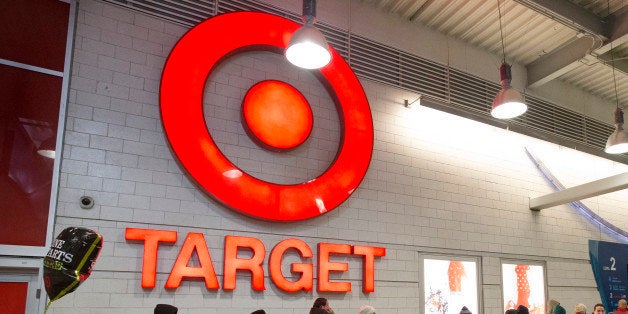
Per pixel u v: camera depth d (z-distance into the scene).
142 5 6.24
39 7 5.53
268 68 6.91
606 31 8.23
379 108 7.71
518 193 8.97
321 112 7.19
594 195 8.12
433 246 7.67
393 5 8.20
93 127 5.62
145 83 6.02
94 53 5.79
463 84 8.86
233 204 6.01
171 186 5.91
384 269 7.14
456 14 8.35
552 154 9.76
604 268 9.58
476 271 8.05
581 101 10.67
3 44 5.26
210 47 6.28
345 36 7.78
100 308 5.28
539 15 8.30
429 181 7.89
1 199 4.95
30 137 5.21
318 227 6.73
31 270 5.04
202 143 5.96
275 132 6.59
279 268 6.28
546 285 8.84
